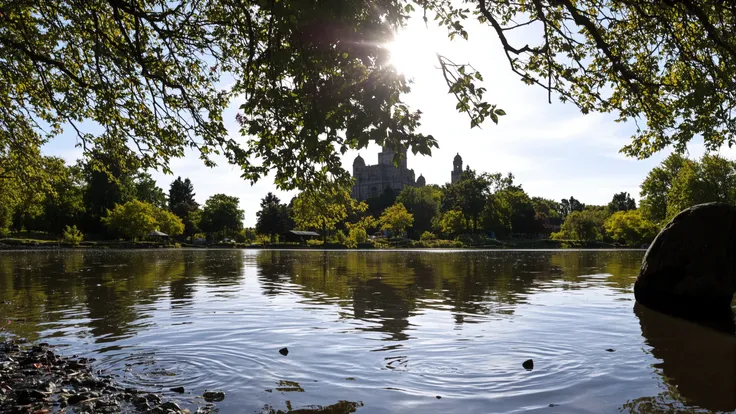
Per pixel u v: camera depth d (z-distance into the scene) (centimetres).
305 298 1377
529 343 810
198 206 14012
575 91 941
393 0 636
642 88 873
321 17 528
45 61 929
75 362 702
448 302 1288
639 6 851
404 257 4244
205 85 1130
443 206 11612
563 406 525
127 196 9500
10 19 955
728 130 884
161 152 1133
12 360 712
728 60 825
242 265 3005
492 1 894
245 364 692
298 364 691
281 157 721
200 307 1210
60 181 1795
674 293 1223
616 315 1088
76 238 7381
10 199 2044
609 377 627
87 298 1388
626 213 8850
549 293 1484
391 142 584
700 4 777
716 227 1257
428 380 616
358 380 618
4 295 1456
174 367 682
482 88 647
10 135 1337
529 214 11700
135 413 508
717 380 615
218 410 516
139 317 1069
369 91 571
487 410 514
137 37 866
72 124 1116
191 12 888
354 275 2186
